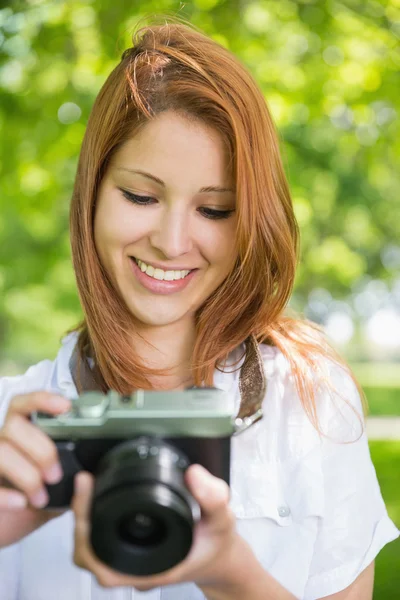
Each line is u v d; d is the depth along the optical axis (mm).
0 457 1462
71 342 2156
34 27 6277
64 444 1488
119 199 1853
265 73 6484
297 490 1906
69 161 8578
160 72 1836
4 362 26344
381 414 13781
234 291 1978
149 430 1489
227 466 1513
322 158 10758
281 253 1998
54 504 1497
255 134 1896
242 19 6363
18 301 17703
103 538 1297
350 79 6535
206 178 1812
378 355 35719
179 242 1813
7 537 1534
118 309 1988
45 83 6676
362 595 1907
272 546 1877
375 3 6305
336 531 1894
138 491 1282
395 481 7211
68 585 1884
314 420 1944
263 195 1935
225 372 2049
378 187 13625
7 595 1885
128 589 1878
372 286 24344
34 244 13945
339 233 14539
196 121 1802
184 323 2025
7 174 7090
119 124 1837
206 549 1425
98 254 1958
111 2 6062
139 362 1990
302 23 6508
